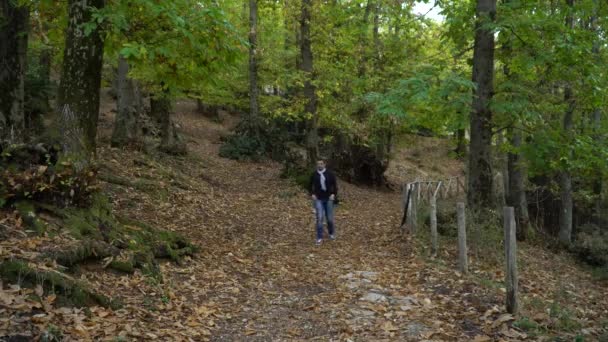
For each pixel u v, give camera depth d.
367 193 20.61
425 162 33.72
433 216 9.12
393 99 9.29
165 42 6.48
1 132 7.18
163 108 18.44
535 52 9.91
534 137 10.90
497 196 14.73
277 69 21.06
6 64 9.00
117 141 15.01
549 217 18.11
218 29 6.63
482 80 10.55
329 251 9.43
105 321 4.39
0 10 8.98
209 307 5.60
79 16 6.44
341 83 18.42
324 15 16.50
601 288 9.98
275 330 5.18
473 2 10.89
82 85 6.52
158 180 12.73
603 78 9.85
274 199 15.04
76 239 5.51
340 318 5.59
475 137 10.77
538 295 7.34
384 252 9.38
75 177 6.15
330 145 26.89
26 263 4.55
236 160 22.27
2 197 5.50
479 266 8.44
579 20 12.98
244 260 8.01
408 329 5.25
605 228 17.58
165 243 7.09
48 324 3.88
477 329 5.28
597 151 10.77
